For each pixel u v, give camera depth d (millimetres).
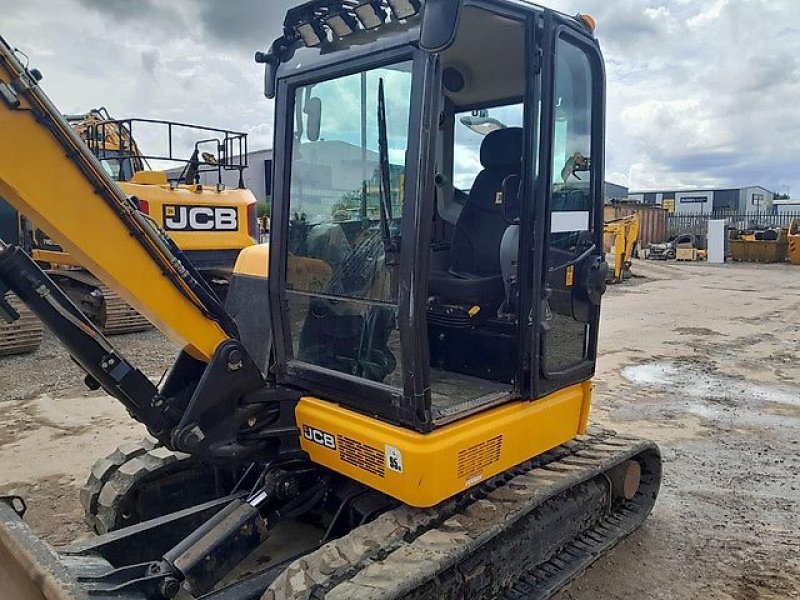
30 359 7984
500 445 2926
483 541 2680
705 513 4473
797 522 4371
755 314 12602
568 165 3189
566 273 3250
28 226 9453
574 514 3527
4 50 2305
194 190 8797
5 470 4938
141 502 3562
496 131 3699
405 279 2574
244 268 3631
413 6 2453
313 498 3100
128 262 2635
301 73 2959
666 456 5457
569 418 3420
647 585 3639
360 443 2773
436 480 2621
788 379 7848
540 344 3041
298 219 3080
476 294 3357
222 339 2883
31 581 2225
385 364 2752
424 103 2473
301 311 3084
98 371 2744
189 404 2785
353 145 2820
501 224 3646
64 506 4414
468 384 3273
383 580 2355
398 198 2684
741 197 50719
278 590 2375
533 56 2793
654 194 53312
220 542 2709
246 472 3496
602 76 3293
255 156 14117
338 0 2740
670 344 9758
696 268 22797
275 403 3002
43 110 2398
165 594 2510
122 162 9297
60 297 2621
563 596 3516
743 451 5594
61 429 5730
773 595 3572
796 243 24141
